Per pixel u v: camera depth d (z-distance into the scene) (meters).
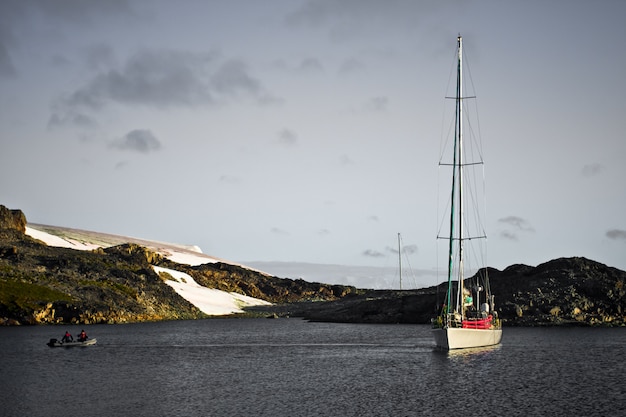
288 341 125.06
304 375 75.50
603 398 59.62
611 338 120.19
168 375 76.19
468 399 59.50
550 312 156.75
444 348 95.62
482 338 99.50
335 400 59.50
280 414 53.84
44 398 61.34
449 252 97.38
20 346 111.81
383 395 61.78
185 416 53.38
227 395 62.41
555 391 63.12
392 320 190.12
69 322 179.88
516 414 53.47
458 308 97.31
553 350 97.62
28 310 174.38
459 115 97.56
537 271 179.00
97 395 62.78
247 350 106.88
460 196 97.19
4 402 59.50
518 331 140.25
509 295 167.88
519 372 75.31
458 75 97.81
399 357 91.75
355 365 84.00
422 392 63.12
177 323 198.00
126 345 115.75
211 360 91.88
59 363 87.81
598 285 162.75
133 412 55.03
